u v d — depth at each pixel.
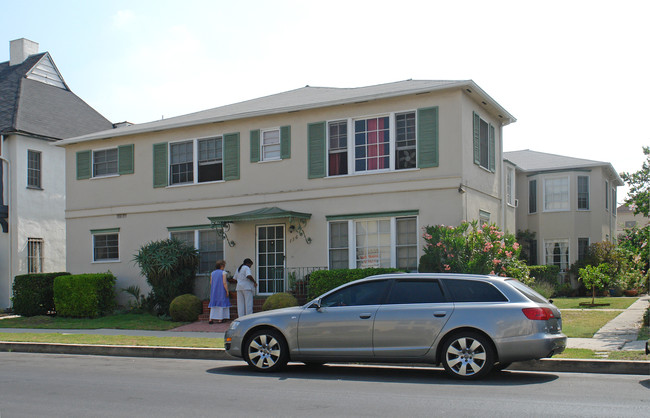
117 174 22.30
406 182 17.58
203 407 7.51
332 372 10.25
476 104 18.62
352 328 9.70
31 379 9.77
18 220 24.50
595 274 20.72
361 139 18.41
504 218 21.17
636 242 16.02
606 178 30.36
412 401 7.68
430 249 16.14
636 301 22.42
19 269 24.38
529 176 29.67
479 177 18.62
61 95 30.00
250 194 19.86
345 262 18.34
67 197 23.23
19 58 30.45
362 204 18.17
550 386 8.64
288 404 7.61
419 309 9.43
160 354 12.91
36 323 19.20
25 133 24.88
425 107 17.58
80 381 9.53
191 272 20.12
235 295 18.98
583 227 28.56
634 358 10.06
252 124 20.03
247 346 10.38
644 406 7.27
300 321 10.02
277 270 19.31
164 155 21.44
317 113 18.98
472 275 9.58
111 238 22.38
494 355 9.09
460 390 8.39
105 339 14.58
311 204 18.89
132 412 7.31
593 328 14.18
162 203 21.33
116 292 21.88
